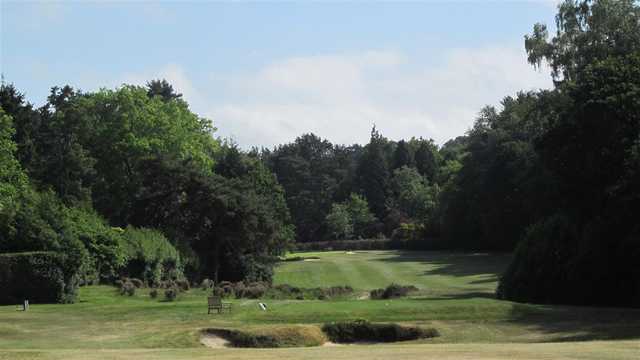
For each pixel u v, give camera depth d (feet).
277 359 67.67
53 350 78.95
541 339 98.43
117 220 258.37
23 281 148.87
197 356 71.31
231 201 235.20
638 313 114.73
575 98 135.85
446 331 103.91
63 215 167.73
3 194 173.17
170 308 122.01
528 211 269.64
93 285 187.21
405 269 265.13
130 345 92.73
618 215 125.29
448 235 372.79
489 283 203.72
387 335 104.01
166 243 212.64
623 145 126.41
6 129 190.19
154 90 422.41
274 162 541.75
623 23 185.16
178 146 286.05
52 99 328.70
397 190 495.82
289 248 266.98
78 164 249.14
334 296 169.68
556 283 140.77
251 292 161.79
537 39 201.26
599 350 71.97
